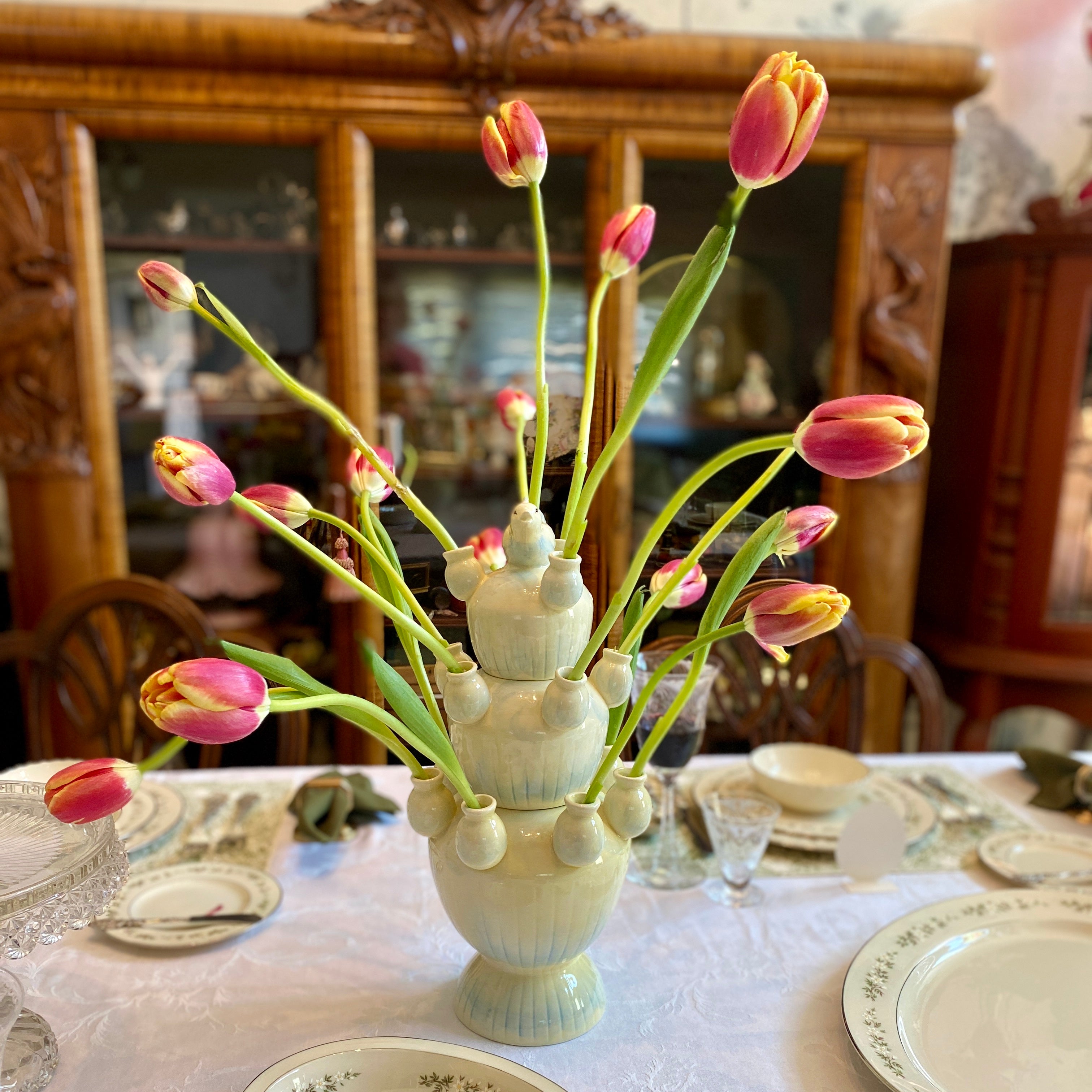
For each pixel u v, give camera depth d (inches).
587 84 67.4
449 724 23.1
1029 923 27.8
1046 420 72.7
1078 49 85.4
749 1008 24.9
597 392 25.2
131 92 64.6
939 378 83.4
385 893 30.7
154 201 69.7
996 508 75.7
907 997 24.3
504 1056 22.8
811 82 16.9
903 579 74.7
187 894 30.0
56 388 67.7
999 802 38.4
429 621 23.3
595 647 20.7
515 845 21.7
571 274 73.0
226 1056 22.8
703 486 28.1
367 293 70.6
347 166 67.3
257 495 21.1
